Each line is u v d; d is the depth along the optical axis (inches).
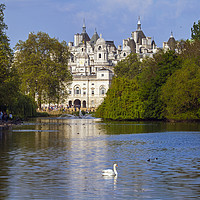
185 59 3629.4
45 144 1547.7
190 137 1847.9
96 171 994.1
